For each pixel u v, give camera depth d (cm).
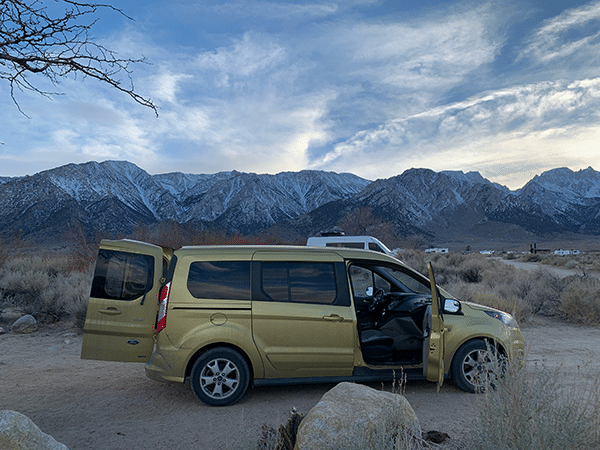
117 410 533
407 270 593
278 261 566
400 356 596
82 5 383
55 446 296
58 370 743
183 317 538
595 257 5109
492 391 335
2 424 283
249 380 557
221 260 561
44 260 2166
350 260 579
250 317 541
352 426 326
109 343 554
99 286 560
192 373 536
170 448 416
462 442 380
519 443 289
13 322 1141
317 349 545
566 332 1055
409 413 366
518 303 1205
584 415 311
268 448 341
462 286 1552
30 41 382
